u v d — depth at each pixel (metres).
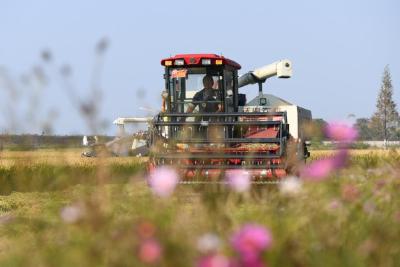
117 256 8.02
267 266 8.01
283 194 11.88
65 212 9.62
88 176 13.29
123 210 11.33
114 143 14.23
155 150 37.81
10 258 10.57
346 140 11.92
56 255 9.29
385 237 9.88
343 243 9.77
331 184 11.89
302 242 9.45
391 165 15.95
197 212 10.88
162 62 49.12
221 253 7.49
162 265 7.63
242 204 12.56
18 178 17.64
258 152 39.34
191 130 42.53
